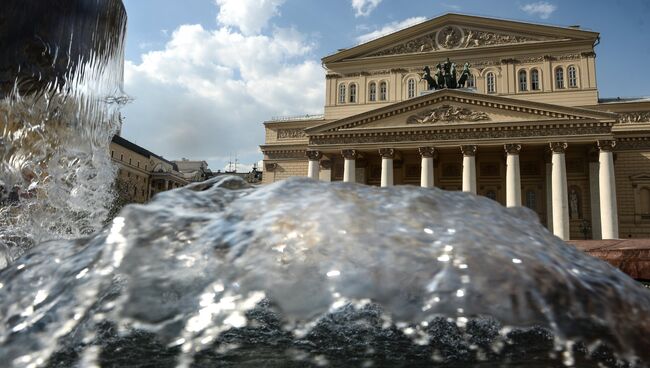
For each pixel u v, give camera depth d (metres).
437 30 59.78
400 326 2.17
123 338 2.18
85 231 8.36
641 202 47.69
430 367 2.13
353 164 48.84
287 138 61.00
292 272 2.38
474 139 45.38
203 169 100.25
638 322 2.23
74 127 6.99
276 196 3.13
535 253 2.54
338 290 2.29
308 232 2.62
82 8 5.89
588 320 2.18
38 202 6.96
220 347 2.16
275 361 2.16
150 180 77.69
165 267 2.43
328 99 62.47
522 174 49.56
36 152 6.57
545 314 2.18
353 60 62.19
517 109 44.44
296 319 2.21
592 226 45.00
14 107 5.79
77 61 6.30
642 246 6.79
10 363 2.15
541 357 2.10
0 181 6.23
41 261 2.64
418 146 46.94
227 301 2.28
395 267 2.38
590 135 42.22
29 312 2.33
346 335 2.18
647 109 50.06
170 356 2.14
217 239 2.61
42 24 5.36
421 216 2.87
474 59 57.53
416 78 59.31
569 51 54.41
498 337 2.13
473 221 2.90
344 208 2.91
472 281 2.29
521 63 55.94
